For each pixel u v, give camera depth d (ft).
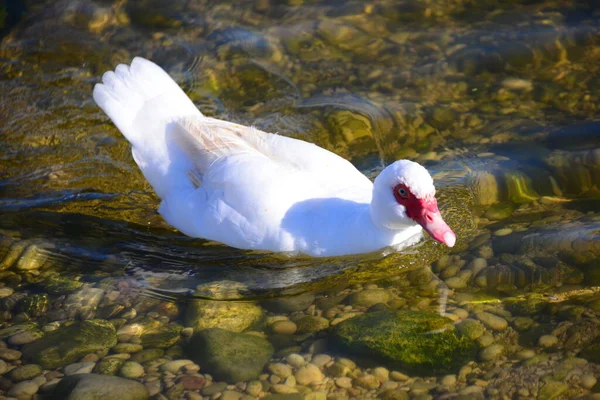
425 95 42.50
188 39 47.29
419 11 49.19
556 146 37.81
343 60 45.60
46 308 30.89
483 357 27.07
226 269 32.81
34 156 39.52
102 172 38.60
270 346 28.25
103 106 36.65
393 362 27.14
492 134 39.27
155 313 30.48
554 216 33.94
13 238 34.76
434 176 36.78
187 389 26.35
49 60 45.60
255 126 40.55
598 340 27.17
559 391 25.22
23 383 26.91
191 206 33.76
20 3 49.37
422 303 30.04
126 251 34.09
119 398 25.67
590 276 30.27
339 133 40.01
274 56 46.03
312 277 32.12
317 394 25.96
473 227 33.88
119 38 47.32
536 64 43.91
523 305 29.35
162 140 35.45
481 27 47.37
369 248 32.55
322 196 32.63
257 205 32.04
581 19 46.96
